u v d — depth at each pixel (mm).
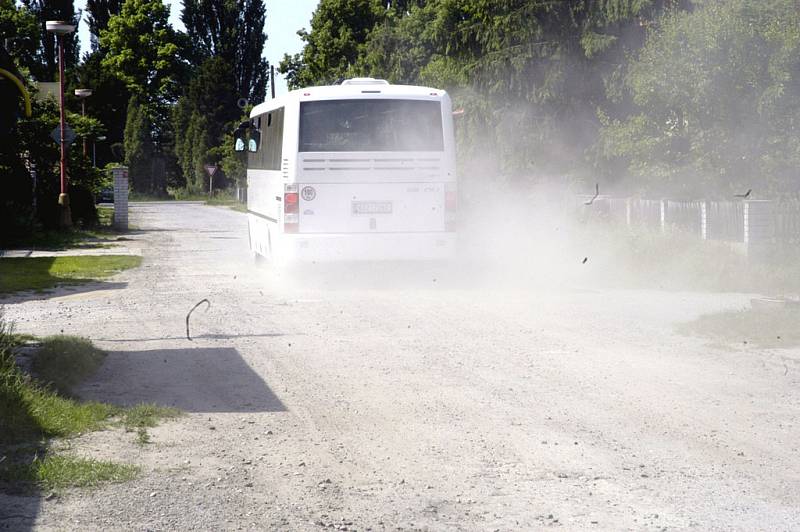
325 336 12328
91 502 5891
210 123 107562
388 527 5508
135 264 23266
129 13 111562
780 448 7121
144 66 110625
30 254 26859
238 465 6734
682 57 21031
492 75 30078
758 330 11969
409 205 17750
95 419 7828
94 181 42094
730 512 5750
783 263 18266
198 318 13984
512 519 5637
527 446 7223
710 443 7266
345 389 9242
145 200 101812
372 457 6953
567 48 28891
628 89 27219
